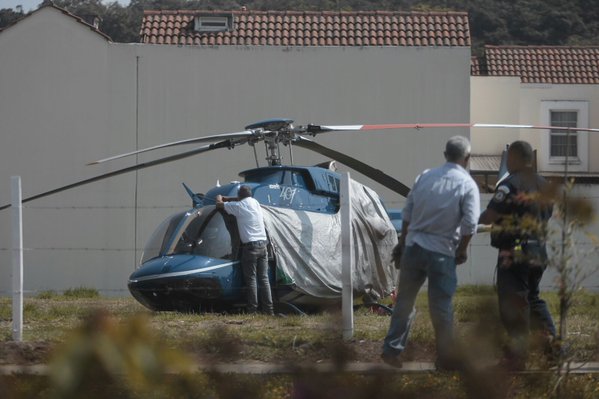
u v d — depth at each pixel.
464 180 27.88
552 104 127.56
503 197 27.97
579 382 24.92
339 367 19.70
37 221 93.75
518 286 27.53
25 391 14.02
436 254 27.58
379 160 94.56
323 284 50.00
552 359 23.42
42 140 94.81
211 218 48.59
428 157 94.62
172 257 47.78
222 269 47.22
